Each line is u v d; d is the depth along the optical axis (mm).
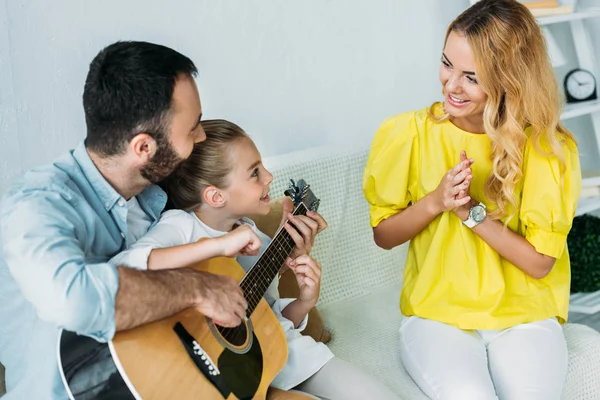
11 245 1297
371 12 2627
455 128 1889
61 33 1965
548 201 1811
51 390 1436
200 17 2234
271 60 2416
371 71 2672
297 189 1777
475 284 1868
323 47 2531
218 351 1433
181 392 1343
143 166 1461
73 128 2027
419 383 1791
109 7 2045
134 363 1307
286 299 1816
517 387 1723
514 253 1821
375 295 2297
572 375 1892
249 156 1664
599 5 2963
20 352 1507
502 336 1851
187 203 1674
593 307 2652
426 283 1907
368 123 2707
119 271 1297
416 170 1956
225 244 1488
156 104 1394
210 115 2318
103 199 1479
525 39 1718
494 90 1737
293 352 1675
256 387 1480
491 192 1862
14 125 1924
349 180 2258
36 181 1394
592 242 2762
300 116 2523
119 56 1392
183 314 1415
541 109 1771
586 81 2766
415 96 2816
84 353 1312
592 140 3115
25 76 1922
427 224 1912
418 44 2777
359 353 1985
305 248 1738
